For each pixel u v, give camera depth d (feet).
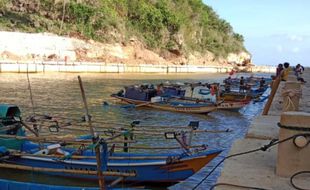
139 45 311.88
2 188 34.35
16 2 262.26
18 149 47.91
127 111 102.89
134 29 324.60
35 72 208.85
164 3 362.74
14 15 258.98
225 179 18.33
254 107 123.03
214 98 112.68
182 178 43.50
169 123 89.10
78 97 124.47
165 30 341.21
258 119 37.47
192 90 115.14
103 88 156.15
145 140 63.52
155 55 320.91
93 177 43.01
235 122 95.30
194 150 45.62
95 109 103.19
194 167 43.29
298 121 18.04
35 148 48.65
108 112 100.01
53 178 44.14
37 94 126.72
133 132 49.85
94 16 280.10
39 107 100.99
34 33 245.65
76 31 272.72
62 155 44.04
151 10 335.06
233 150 23.85
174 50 344.49
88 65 238.27
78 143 43.60
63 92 135.74
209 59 401.49
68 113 93.86
